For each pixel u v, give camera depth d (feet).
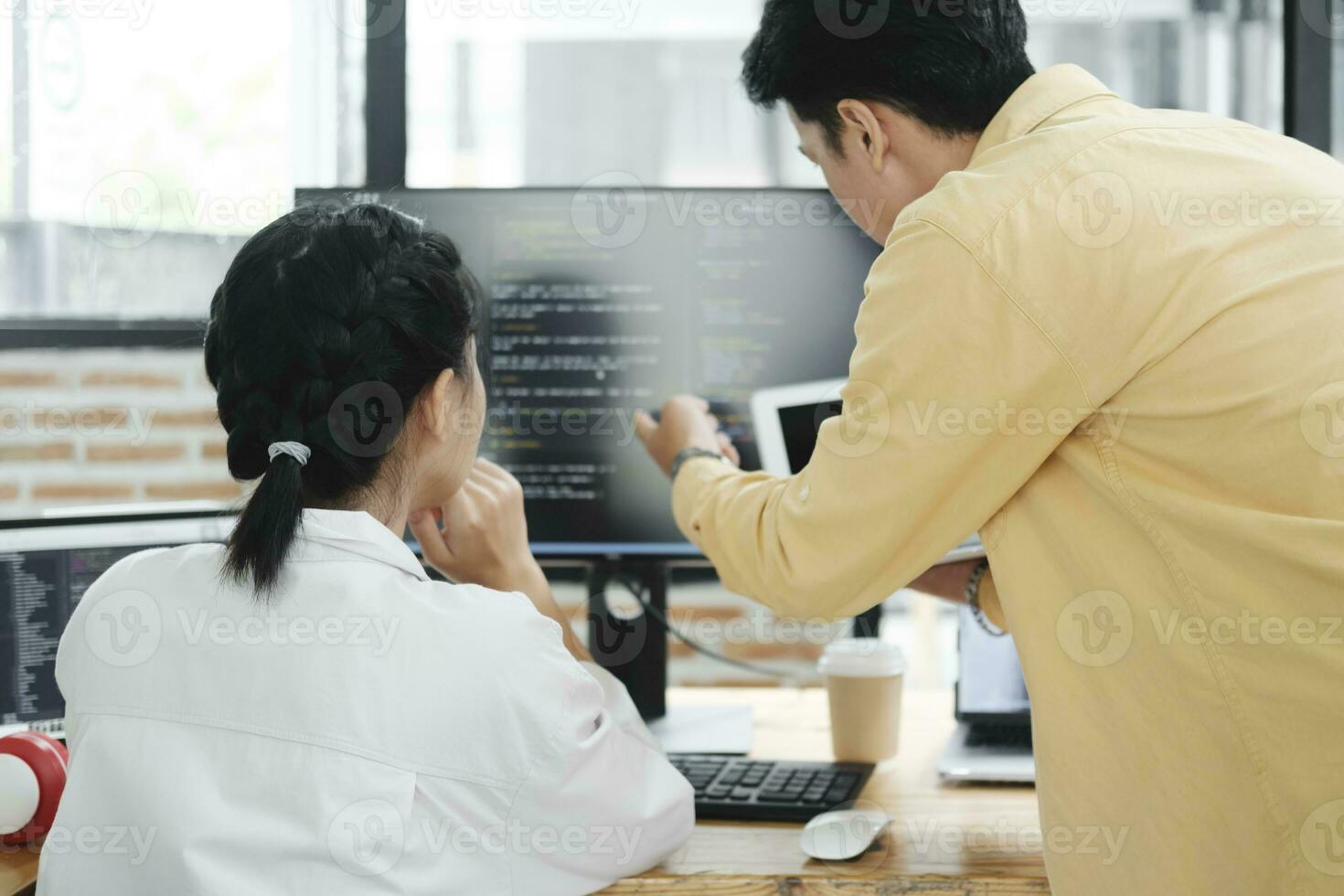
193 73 6.42
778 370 4.49
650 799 3.05
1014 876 3.10
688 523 3.67
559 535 4.57
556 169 9.85
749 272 4.46
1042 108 2.98
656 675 4.60
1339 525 2.42
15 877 3.17
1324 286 2.54
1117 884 2.78
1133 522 2.71
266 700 2.64
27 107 6.11
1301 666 2.52
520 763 2.73
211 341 2.97
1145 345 2.60
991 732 4.22
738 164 10.01
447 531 3.67
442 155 9.73
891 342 2.77
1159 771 2.72
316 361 2.80
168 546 4.18
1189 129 2.86
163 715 2.69
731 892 3.10
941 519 2.88
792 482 3.17
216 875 2.53
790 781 3.80
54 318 5.29
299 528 2.79
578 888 2.95
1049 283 2.63
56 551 4.00
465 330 3.08
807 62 3.10
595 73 9.82
